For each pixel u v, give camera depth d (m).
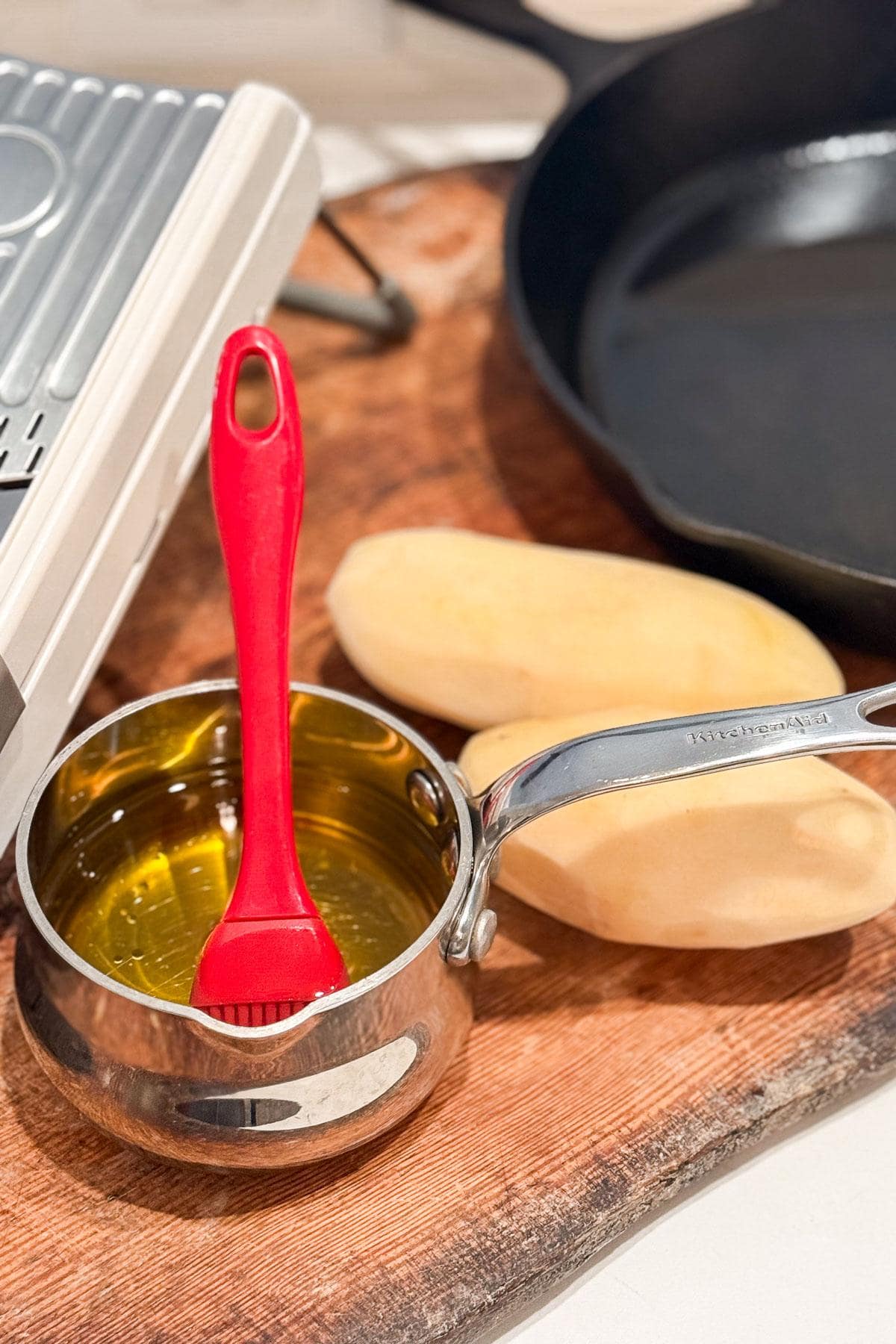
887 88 0.97
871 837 0.64
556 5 1.23
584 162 0.89
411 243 0.92
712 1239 0.63
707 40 0.90
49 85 0.71
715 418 0.82
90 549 0.64
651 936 0.65
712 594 0.70
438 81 1.24
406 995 0.59
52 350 0.65
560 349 0.85
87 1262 0.60
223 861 0.66
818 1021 0.65
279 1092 0.59
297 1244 0.61
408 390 0.84
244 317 0.70
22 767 0.63
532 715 0.69
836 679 0.69
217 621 0.75
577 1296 0.62
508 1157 0.62
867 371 0.84
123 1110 0.59
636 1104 0.64
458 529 0.79
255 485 0.59
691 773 0.59
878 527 0.77
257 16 1.22
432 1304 0.60
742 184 0.97
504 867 0.66
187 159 0.69
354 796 0.66
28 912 0.59
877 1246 0.63
